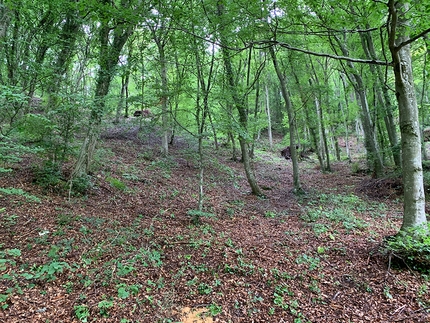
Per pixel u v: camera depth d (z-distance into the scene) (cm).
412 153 477
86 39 791
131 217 658
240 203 935
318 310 361
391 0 354
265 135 3522
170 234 579
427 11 377
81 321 307
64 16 778
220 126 716
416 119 479
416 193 474
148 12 489
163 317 332
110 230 551
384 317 346
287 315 350
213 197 982
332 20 465
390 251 467
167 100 718
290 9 482
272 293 394
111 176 922
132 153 1312
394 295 387
